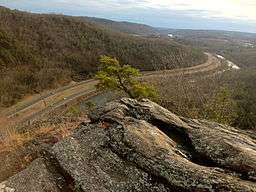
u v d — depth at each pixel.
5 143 12.40
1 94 52.88
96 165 8.51
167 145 8.38
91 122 10.12
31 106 50.12
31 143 11.62
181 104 20.34
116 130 9.03
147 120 9.59
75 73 78.25
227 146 8.17
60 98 54.81
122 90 25.89
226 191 6.71
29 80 62.56
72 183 8.47
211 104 19.28
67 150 9.22
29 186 8.68
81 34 103.25
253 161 7.57
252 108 30.02
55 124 14.70
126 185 7.80
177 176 7.33
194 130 9.05
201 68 68.81
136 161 8.08
